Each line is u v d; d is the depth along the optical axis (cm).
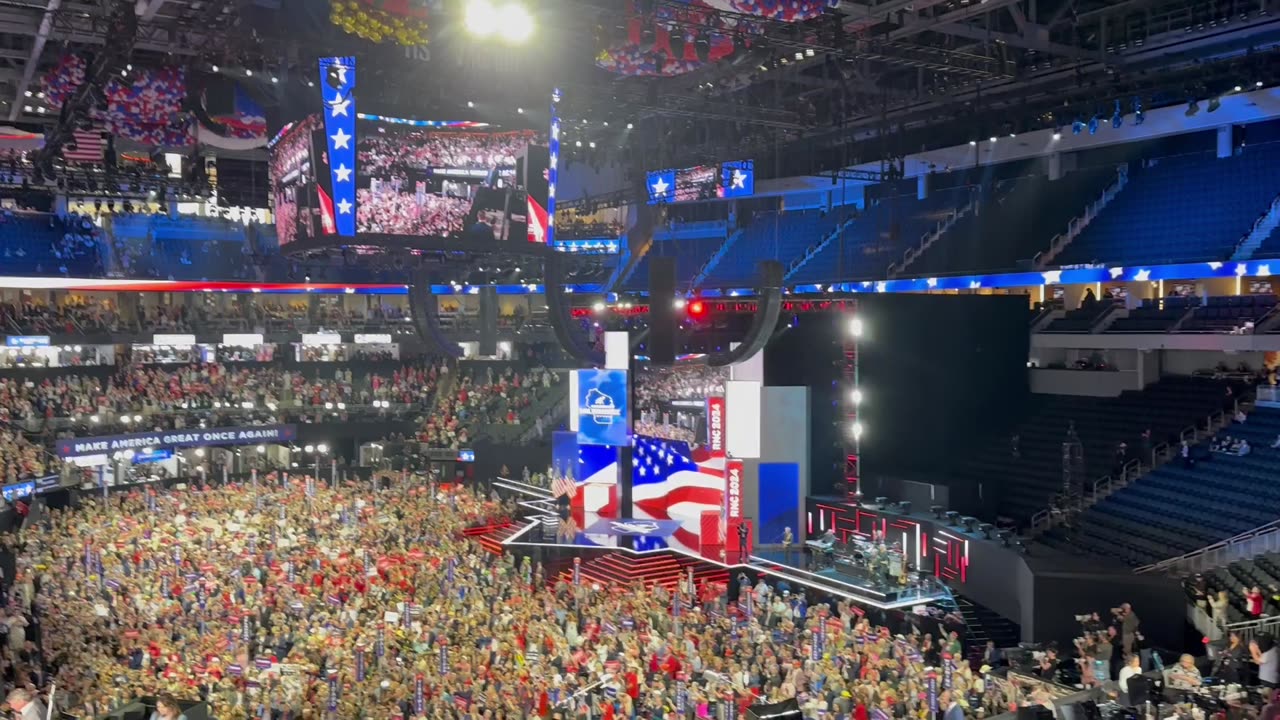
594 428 4916
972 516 4156
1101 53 4072
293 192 3494
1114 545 3647
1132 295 4684
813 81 4406
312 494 4894
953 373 4581
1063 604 3047
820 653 2773
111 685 2591
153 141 4250
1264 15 3675
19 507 4603
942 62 3631
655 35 3066
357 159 3344
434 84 3453
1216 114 4194
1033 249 4941
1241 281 4566
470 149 3506
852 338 4356
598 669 2708
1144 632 2978
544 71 3588
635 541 4528
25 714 1622
